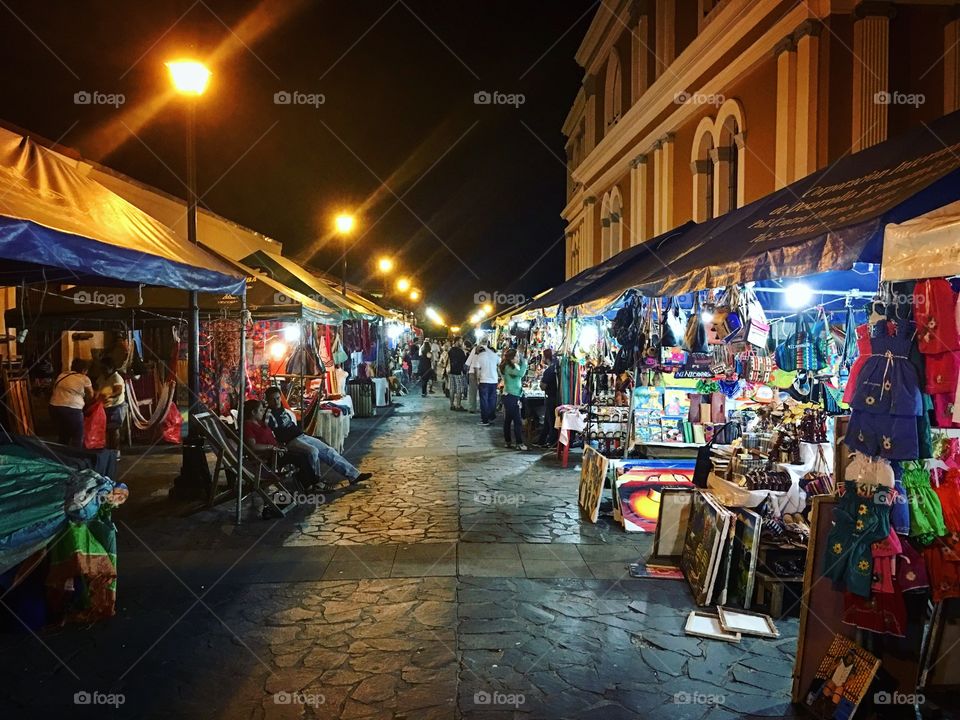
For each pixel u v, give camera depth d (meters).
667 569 5.41
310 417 10.27
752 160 10.30
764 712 3.42
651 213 15.17
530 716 3.34
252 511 7.16
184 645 4.09
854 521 3.23
